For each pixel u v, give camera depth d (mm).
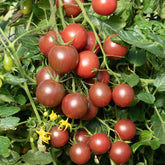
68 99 379
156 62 461
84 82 410
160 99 471
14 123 391
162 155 812
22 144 477
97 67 391
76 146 397
